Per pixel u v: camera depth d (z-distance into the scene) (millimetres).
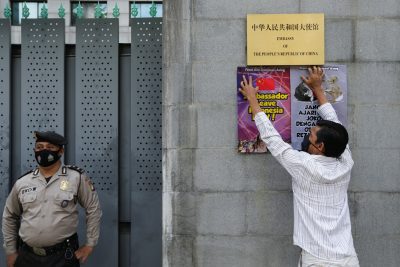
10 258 4207
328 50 4145
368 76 4133
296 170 3590
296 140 4137
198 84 4141
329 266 3430
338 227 3508
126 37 6012
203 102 4133
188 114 4133
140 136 4805
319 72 4094
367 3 4141
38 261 4039
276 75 4145
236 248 4121
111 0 10203
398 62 4129
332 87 4133
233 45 4141
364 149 4129
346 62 4141
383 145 4125
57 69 4797
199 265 4125
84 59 4809
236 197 4129
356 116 4133
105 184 4770
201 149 4133
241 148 4117
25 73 4793
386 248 4113
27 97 4789
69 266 4062
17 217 4250
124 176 4848
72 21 10250
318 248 3467
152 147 4797
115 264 4738
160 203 4770
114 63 4805
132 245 4758
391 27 4129
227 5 4145
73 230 4117
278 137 3719
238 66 4137
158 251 4754
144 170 4789
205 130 4133
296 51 4117
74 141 4852
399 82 4129
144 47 4832
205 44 4141
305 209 3547
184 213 4121
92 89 4797
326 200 3527
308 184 3541
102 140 4777
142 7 9820
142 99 4816
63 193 4059
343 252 3447
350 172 3791
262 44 4117
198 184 4129
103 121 4789
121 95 4871
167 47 4141
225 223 4125
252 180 4129
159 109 4816
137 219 4762
